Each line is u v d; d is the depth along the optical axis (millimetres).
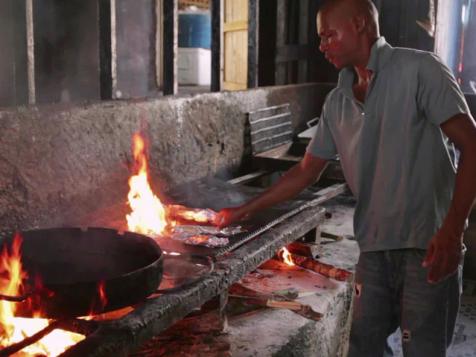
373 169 2115
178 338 2178
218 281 2000
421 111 1981
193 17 9805
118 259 1971
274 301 2494
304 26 5707
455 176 1927
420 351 2102
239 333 2270
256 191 3445
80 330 1656
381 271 2172
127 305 1676
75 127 2779
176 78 3744
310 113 5371
